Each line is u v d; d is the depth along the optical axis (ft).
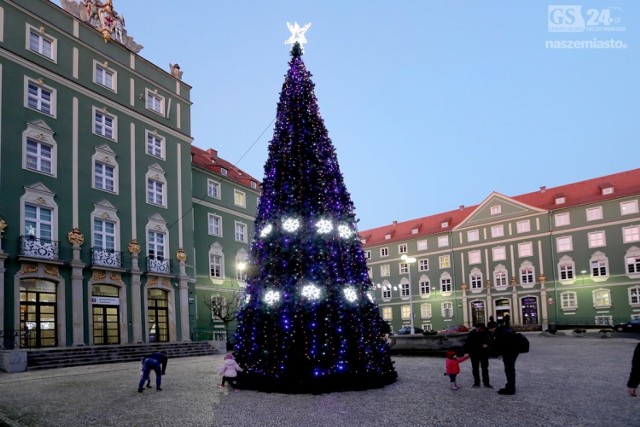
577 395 35.76
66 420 31.35
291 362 39.40
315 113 46.73
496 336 37.91
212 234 126.11
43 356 71.26
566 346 87.35
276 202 44.21
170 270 104.12
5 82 79.10
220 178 132.05
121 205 95.81
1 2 80.43
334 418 30.14
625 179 174.70
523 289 182.09
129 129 100.68
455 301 200.13
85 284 85.76
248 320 43.34
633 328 131.13
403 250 221.05
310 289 40.70
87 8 96.37
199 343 99.50
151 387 44.80
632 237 163.43
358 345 40.81
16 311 74.84
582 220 173.47
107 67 98.12
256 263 44.21
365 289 43.86
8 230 75.97
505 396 35.78
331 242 42.70
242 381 42.09
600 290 166.50
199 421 30.25
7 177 77.10
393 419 29.58
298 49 48.83
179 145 113.09
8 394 42.52
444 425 27.84
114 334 90.22
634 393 22.99
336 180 45.50
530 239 183.42
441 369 55.01
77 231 85.61
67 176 86.48
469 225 200.54
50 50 88.17
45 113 84.58
